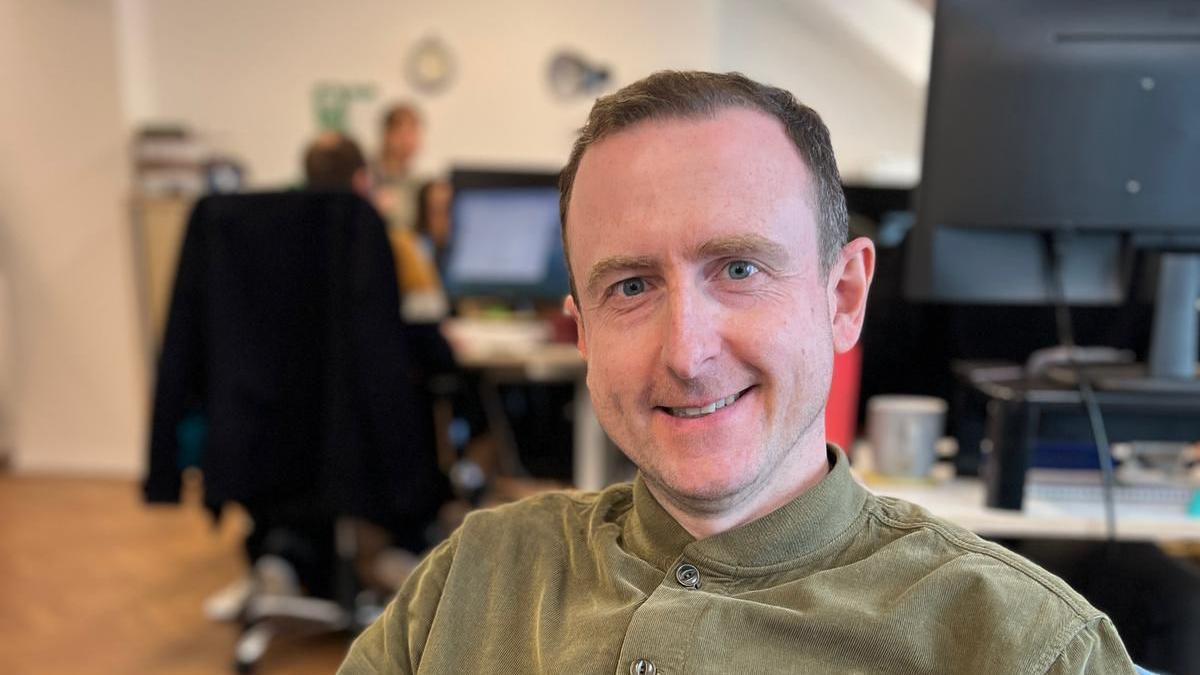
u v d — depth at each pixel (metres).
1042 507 1.15
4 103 3.70
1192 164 1.13
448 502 2.18
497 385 2.67
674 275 0.63
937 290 1.26
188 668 2.13
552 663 0.69
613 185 0.65
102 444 3.88
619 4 3.86
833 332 0.71
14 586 2.62
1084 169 1.15
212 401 1.91
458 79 3.98
